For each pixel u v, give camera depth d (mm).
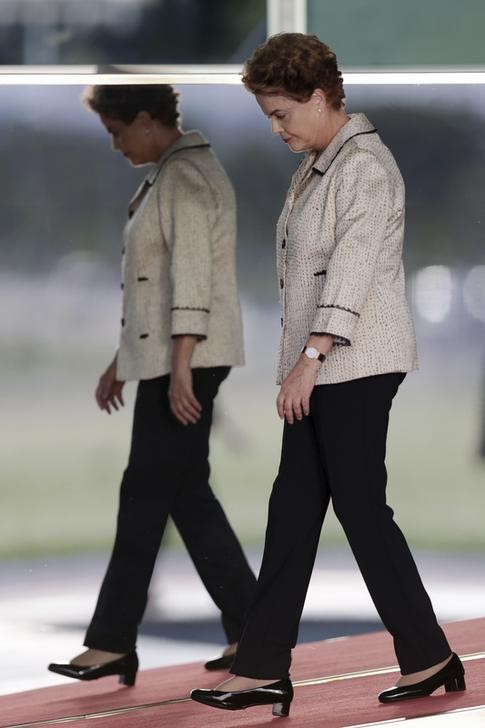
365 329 10305
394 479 13508
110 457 13109
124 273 12953
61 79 12688
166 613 13219
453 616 13672
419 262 13312
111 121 12812
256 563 13328
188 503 13250
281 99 10297
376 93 13117
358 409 10320
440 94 13164
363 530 10430
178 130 12930
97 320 12961
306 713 10734
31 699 12773
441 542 13586
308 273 10477
